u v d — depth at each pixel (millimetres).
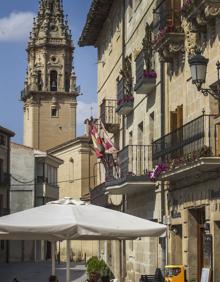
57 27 106500
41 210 14414
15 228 13570
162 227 14234
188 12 19594
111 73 36219
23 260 77875
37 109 103562
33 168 79938
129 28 31188
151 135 26531
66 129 104000
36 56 105688
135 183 25703
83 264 69500
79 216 14109
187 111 21156
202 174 19453
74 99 104562
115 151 31812
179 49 21812
